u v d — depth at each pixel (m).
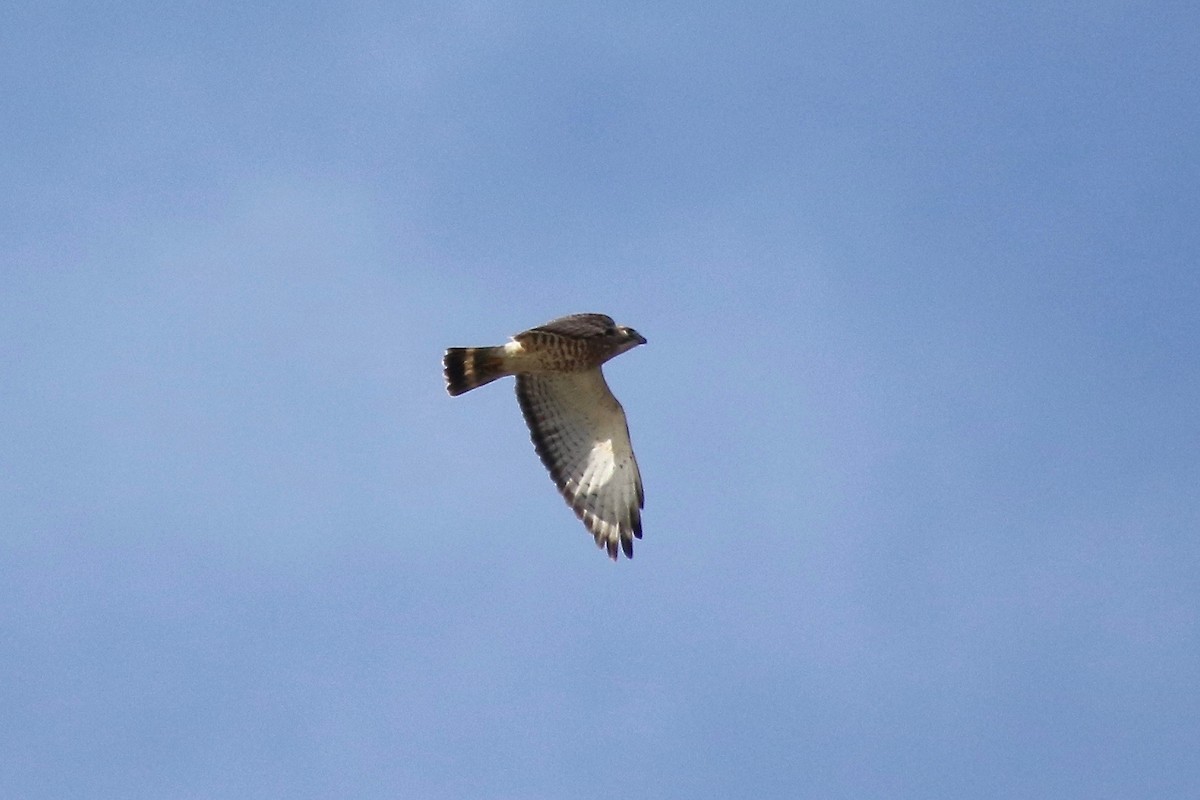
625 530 20.80
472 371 20.42
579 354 20.36
